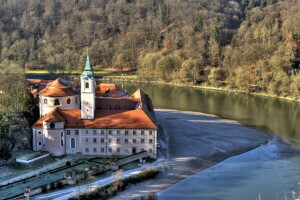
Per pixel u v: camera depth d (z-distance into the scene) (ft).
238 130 524.11
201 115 612.70
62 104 439.22
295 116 613.52
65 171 363.76
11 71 511.81
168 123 548.31
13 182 336.49
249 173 372.79
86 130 401.29
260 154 428.97
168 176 362.12
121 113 416.05
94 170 354.95
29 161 369.30
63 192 318.24
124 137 402.31
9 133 399.03
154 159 400.47
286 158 416.26
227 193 328.90
